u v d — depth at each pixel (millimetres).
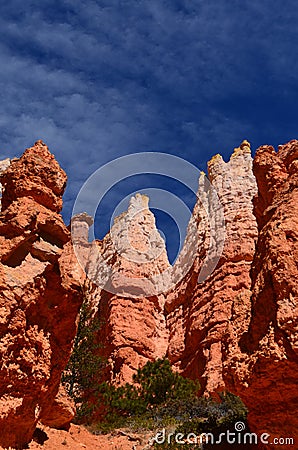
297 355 11125
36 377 12250
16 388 11875
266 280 12211
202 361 31562
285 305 11438
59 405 15852
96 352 36125
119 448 16359
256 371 11664
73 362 26266
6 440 11852
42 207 12969
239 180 38281
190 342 34031
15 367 11758
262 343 11609
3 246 11984
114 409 23500
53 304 13016
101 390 25641
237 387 12188
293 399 11602
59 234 13016
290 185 13852
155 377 25062
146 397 24266
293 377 11383
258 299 12336
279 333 11375
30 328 12266
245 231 35094
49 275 12844
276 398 11750
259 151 15688
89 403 24297
